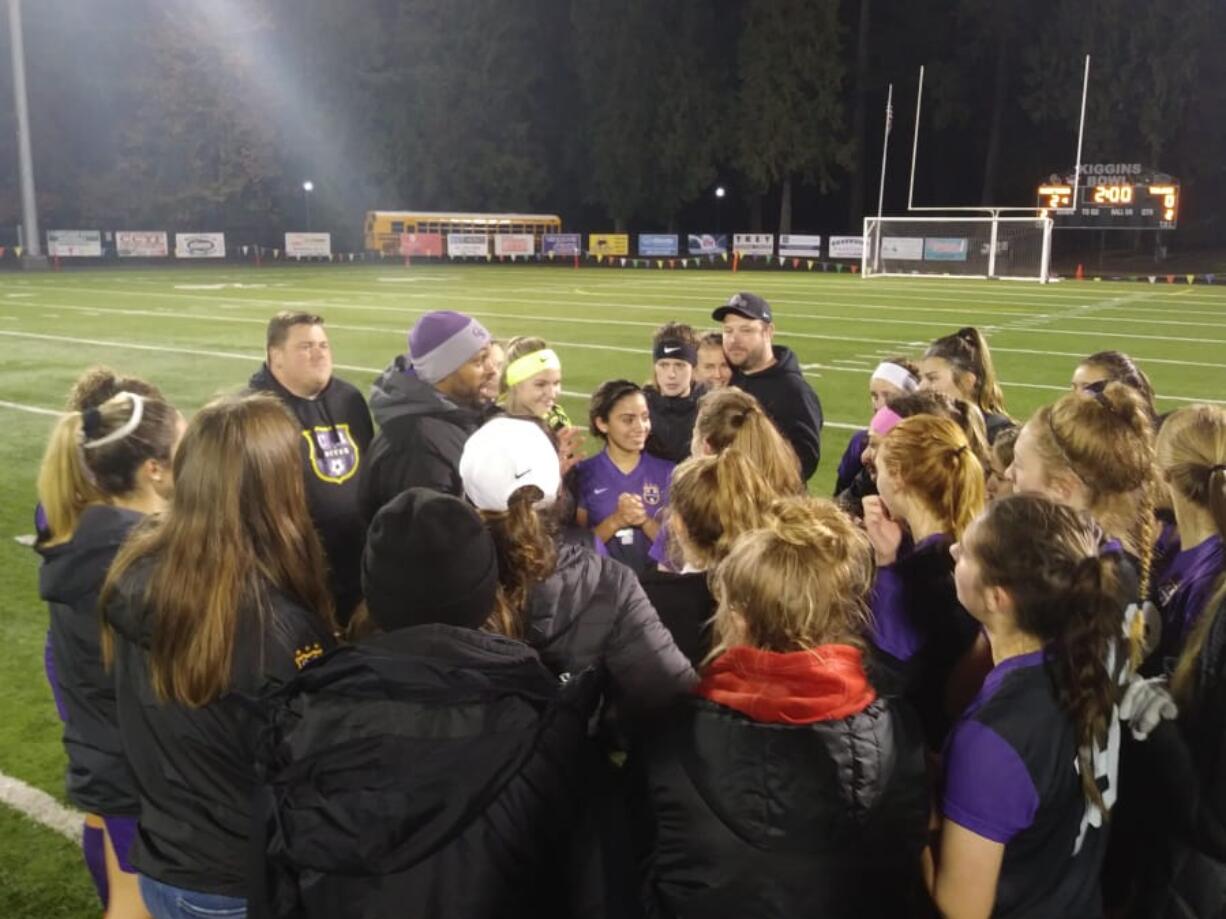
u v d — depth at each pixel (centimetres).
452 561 175
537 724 165
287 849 159
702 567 269
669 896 180
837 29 4394
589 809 177
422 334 362
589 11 4653
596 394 438
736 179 5038
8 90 4266
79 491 241
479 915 160
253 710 196
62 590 233
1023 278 3347
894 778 177
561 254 4456
